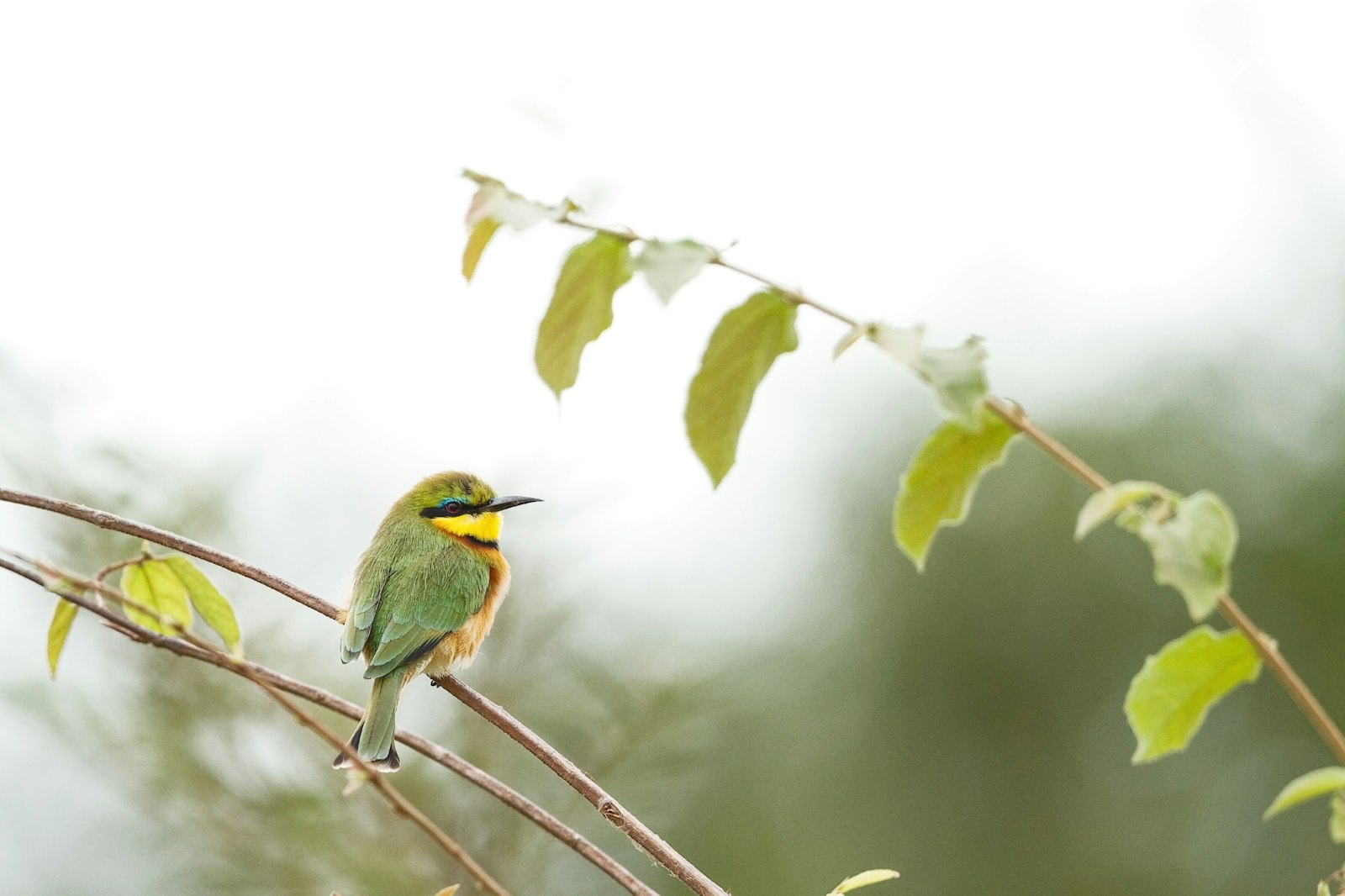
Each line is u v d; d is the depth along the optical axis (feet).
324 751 38.55
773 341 14.69
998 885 64.03
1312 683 64.90
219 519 39.55
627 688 40.01
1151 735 14.32
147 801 37.47
